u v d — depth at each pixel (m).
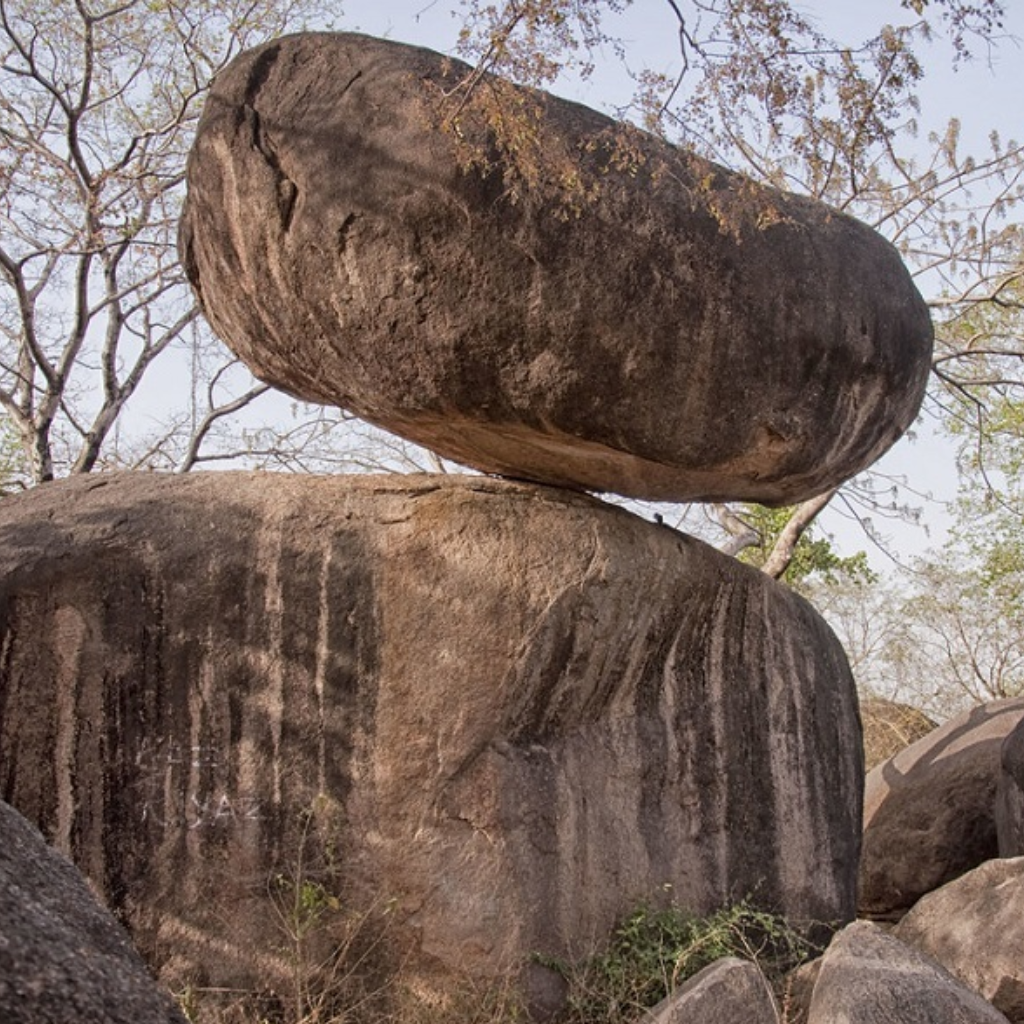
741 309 5.08
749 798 6.04
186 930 5.13
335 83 5.04
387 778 5.31
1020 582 14.38
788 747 6.23
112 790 5.18
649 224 4.99
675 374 5.05
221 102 5.19
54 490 5.55
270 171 5.07
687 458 5.21
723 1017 4.67
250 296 5.32
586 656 5.58
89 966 2.29
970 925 5.40
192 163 5.31
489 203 4.89
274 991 5.11
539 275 4.93
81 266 9.66
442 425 5.37
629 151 5.00
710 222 5.07
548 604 5.47
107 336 10.42
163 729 5.24
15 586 5.21
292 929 5.12
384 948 5.22
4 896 2.34
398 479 5.66
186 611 5.32
